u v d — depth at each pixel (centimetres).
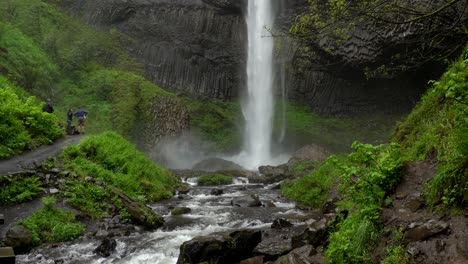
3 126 1527
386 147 728
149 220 1192
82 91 3569
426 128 970
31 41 3475
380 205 617
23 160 1405
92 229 1124
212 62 4475
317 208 1523
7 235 942
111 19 4475
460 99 539
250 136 4416
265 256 808
